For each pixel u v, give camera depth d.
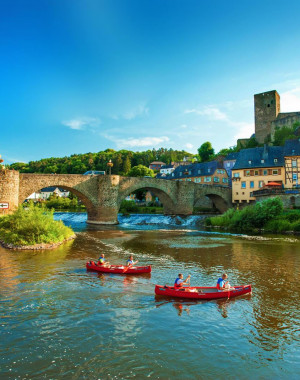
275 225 42.22
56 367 8.78
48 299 13.91
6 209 41.59
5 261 20.98
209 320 11.98
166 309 13.00
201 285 16.45
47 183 46.81
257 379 8.47
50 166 161.62
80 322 11.60
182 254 24.94
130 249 26.98
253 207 47.16
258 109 94.62
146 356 9.39
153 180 61.22
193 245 29.67
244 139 103.25
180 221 56.50
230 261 22.33
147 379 8.32
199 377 8.46
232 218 47.97
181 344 10.14
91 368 8.76
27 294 14.51
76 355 9.39
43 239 27.45
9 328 11.04
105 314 12.37
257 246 29.17
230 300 14.14
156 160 189.50
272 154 63.44
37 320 11.71
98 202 52.91
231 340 10.47
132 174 114.31
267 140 90.81
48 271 18.67
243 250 26.92
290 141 62.00
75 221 60.81
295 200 48.78
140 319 11.97
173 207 66.38
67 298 14.09
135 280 17.20
